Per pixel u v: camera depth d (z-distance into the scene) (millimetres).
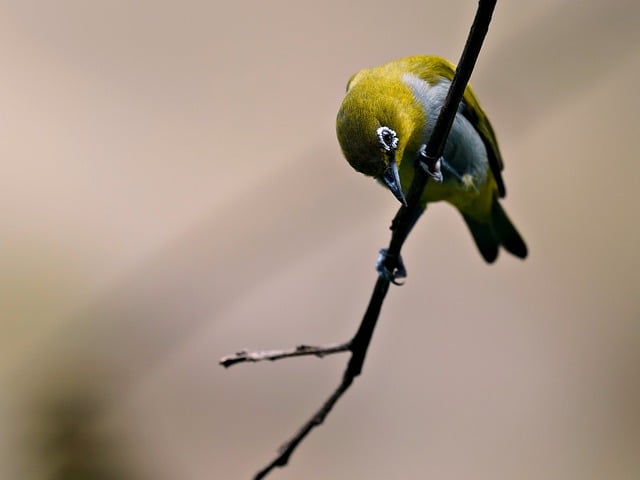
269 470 7719
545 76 12328
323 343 13469
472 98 9930
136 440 12305
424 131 8875
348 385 7719
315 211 13680
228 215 13703
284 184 13867
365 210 13711
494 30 14430
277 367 13484
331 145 15008
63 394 12211
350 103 8484
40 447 11828
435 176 7516
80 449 11875
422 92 8883
